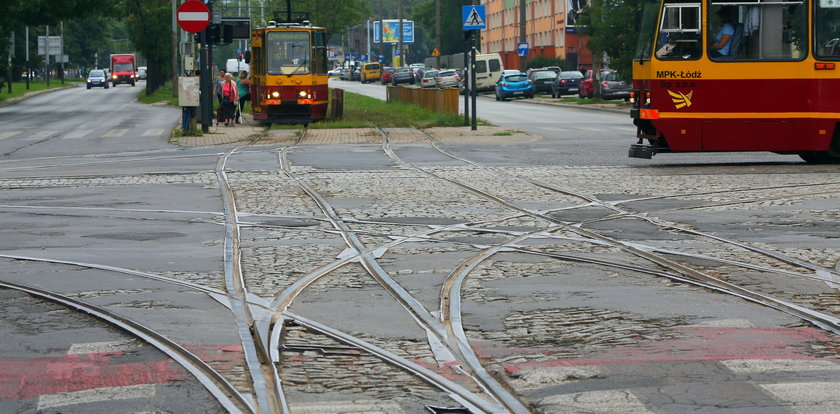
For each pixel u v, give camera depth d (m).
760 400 6.76
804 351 8.06
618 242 13.77
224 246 13.74
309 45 45.94
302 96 45.62
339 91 50.12
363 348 8.32
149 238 14.56
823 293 10.40
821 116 24.81
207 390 7.21
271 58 45.78
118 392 7.18
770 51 24.83
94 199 19.44
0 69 86.44
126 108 67.31
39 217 16.98
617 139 36.19
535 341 8.53
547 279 11.23
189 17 39.66
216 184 21.94
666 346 8.27
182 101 38.56
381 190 20.42
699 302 9.98
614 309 9.70
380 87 124.50
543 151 30.81
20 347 8.57
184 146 34.16
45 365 7.97
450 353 8.22
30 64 137.88
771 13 24.81
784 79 24.84
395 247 13.52
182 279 11.48
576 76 84.31
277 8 107.31
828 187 20.23
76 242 14.29
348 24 109.00
